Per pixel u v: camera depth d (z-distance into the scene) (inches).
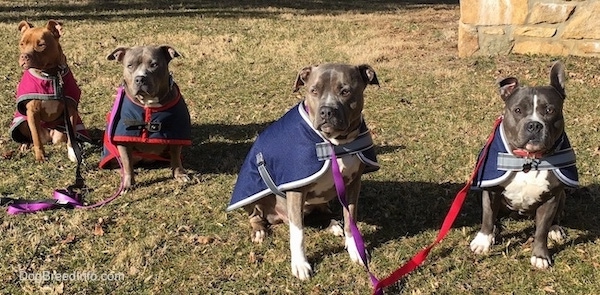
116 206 78.7
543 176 60.0
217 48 161.2
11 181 86.0
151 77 79.0
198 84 132.1
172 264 65.8
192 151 97.7
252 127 108.0
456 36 168.9
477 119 109.0
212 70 142.1
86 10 217.0
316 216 74.9
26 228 72.7
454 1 280.8
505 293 60.3
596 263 64.1
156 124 81.4
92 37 171.3
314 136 60.7
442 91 124.0
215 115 114.0
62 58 92.5
